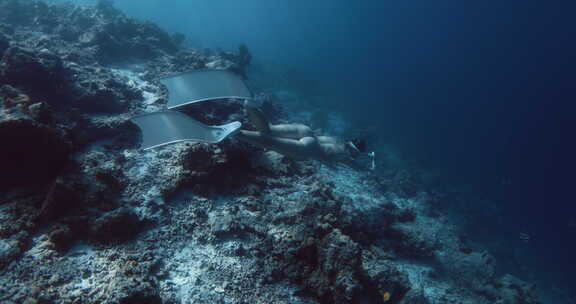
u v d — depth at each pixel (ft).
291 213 21.33
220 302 16.11
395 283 21.54
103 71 35.22
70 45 40.16
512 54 312.29
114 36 46.29
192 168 22.86
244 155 25.96
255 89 70.49
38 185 18.85
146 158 24.00
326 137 20.98
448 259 32.12
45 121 19.51
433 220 44.45
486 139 134.51
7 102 19.71
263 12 362.53
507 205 86.69
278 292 17.60
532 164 121.49
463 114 160.04
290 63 153.99
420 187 59.16
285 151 18.01
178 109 28.35
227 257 18.61
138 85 37.04
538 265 65.57
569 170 122.83
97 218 17.51
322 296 17.60
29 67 24.49
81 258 15.87
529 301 31.45
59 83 26.99
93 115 27.25
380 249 27.20
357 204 31.78
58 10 58.59
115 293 13.76
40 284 13.78
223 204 22.22
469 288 29.99
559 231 84.38
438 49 372.79
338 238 18.93
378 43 358.43
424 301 21.97
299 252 19.06
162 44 56.70
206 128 14.61
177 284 16.35
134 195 20.58
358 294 16.81
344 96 121.08
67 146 20.21
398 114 126.93
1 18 49.08
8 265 14.20
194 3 256.73
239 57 65.05
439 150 104.53
